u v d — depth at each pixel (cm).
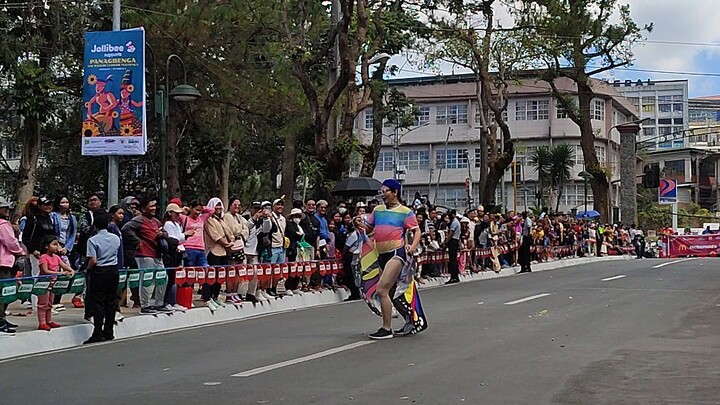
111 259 1291
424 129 6875
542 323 1349
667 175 8481
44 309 1272
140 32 1866
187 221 1603
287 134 3020
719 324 1328
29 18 2406
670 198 5819
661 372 924
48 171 4141
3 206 1300
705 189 8488
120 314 1377
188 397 820
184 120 3206
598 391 823
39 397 848
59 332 1270
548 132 6544
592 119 6694
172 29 2694
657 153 8594
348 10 2367
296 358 1041
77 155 3962
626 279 2309
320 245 1956
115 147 1870
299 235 1880
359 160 4175
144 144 1867
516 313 1495
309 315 1606
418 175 6869
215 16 2684
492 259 2797
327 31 2869
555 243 3638
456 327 1308
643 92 11512
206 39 2772
